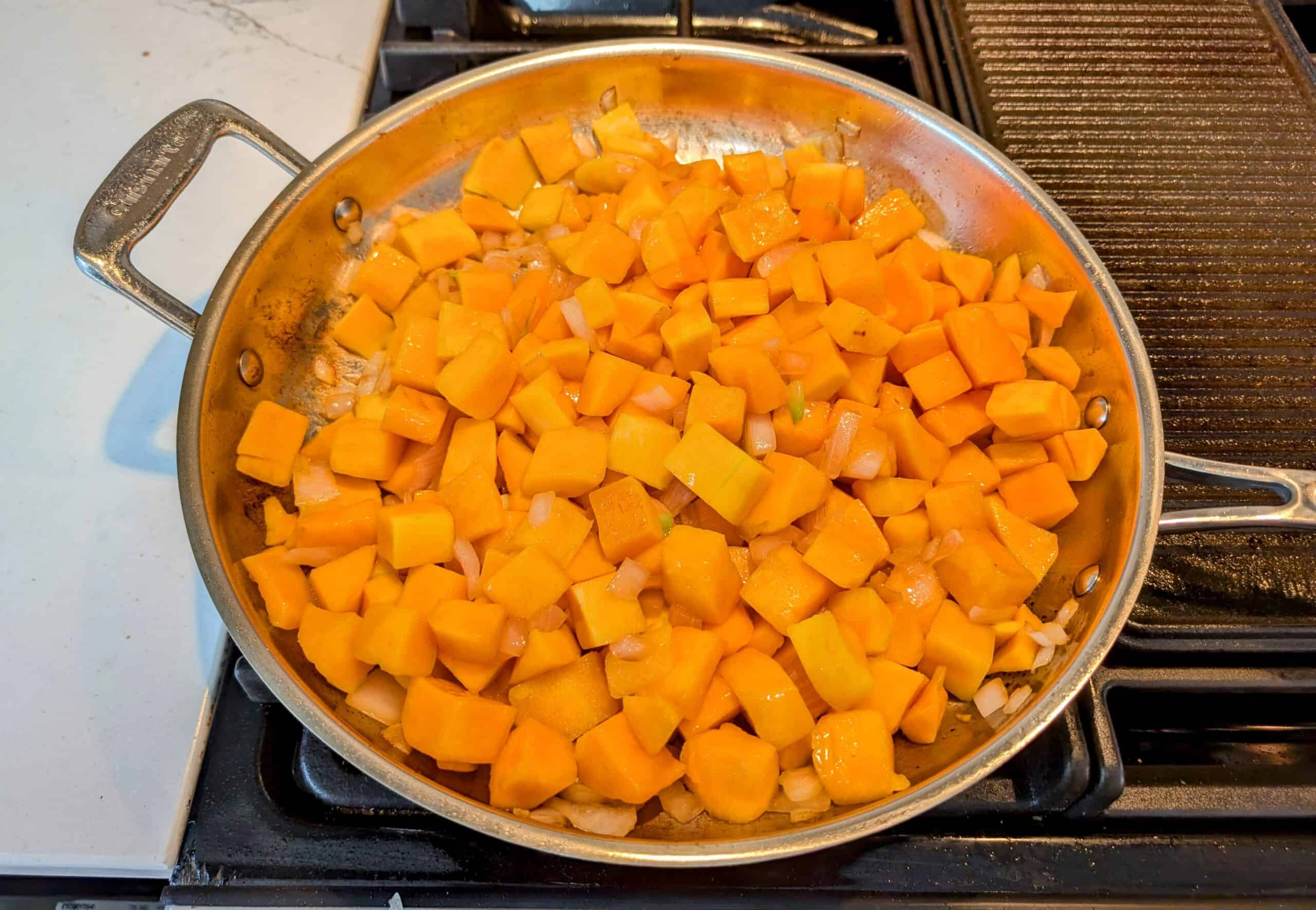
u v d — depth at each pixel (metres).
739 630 0.23
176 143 0.25
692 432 0.23
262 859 0.21
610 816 0.21
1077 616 0.23
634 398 0.25
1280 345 0.28
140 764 0.22
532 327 0.27
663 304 0.26
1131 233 0.30
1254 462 0.26
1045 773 0.22
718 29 0.37
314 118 0.35
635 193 0.28
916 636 0.23
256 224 0.25
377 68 0.36
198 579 0.25
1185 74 0.34
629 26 0.37
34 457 0.27
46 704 0.23
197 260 0.31
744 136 0.31
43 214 0.32
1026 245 0.27
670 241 0.26
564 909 0.21
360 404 0.26
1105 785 0.21
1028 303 0.26
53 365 0.29
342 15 0.38
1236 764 0.23
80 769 0.22
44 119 0.35
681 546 0.22
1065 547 0.25
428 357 0.26
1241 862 0.22
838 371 0.25
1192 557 0.25
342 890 0.21
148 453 0.28
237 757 0.23
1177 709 0.25
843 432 0.24
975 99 0.33
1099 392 0.25
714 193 0.27
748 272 0.28
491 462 0.25
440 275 0.29
